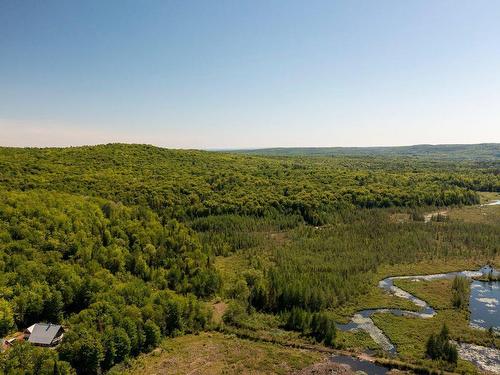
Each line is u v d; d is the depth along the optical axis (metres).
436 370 76.19
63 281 92.38
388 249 147.00
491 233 165.62
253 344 87.50
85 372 72.62
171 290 108.88
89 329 76.56
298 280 109.06
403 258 141.25
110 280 99.75
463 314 100.94
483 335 89.81
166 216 155.50
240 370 77.12
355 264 130.88
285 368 77.88
